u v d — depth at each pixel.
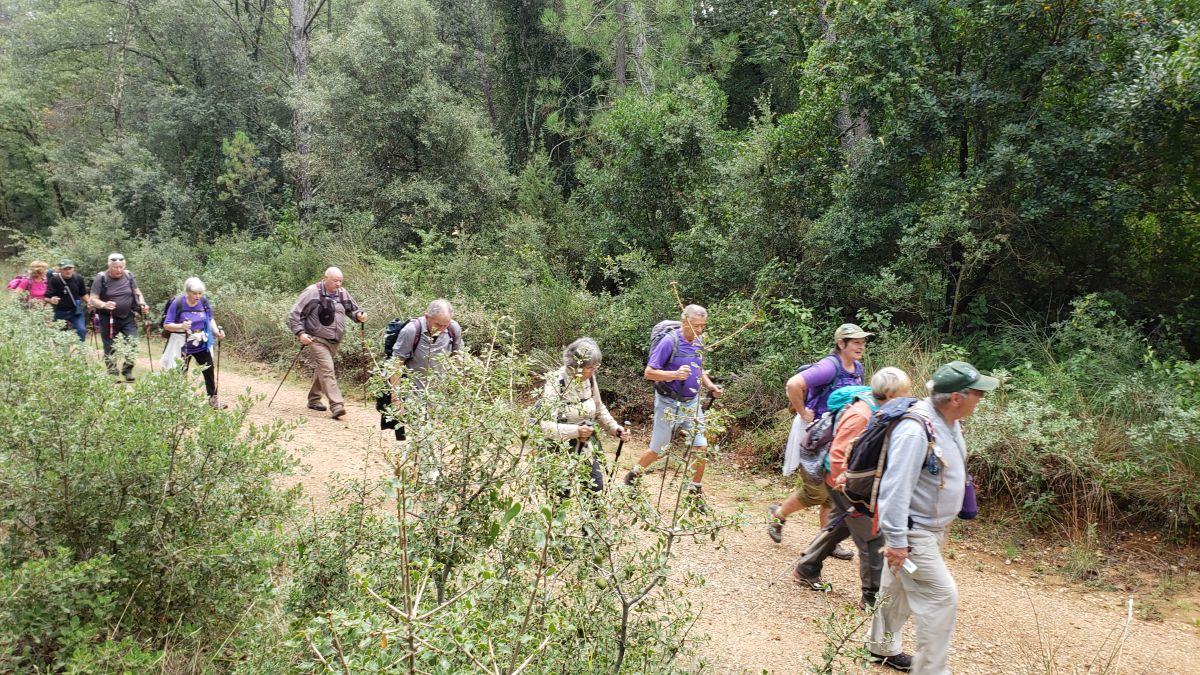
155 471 3.55
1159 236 9.31
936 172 9.54
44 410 3.52
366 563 3.12
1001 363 8.11
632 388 9.50
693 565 5.45
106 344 9.54
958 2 9.02
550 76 21.11
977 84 8.95
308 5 25.70
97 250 18.08
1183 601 5.11
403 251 14.73
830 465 4.61
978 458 6.48
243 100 25.06
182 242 21.44
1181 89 7.23
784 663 4.17
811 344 8.60
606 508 3.06
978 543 6.05
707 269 10.86
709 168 12.34
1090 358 7.33
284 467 4.02
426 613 2.28
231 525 3.74
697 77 13.34
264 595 3.30
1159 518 5.85
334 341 8.95
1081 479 6.07
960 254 9.08
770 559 5.64
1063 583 5.44
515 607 2.75
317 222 18.14
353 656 2.28
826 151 10.55
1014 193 8.65
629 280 11.88
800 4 15.76
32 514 3.47
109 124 26.92
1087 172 8.28
